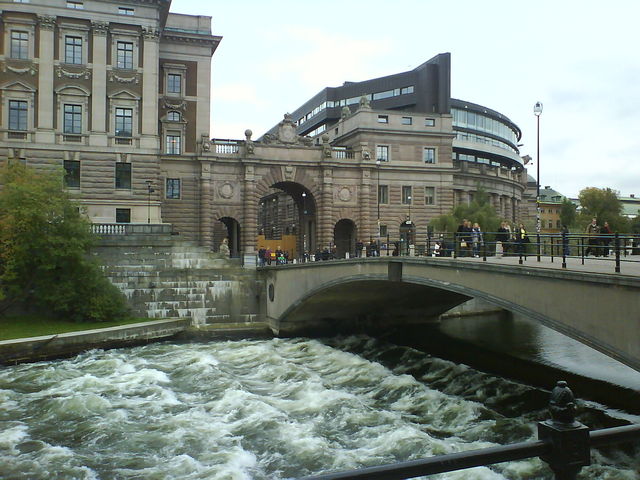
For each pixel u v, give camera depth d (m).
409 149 71.38
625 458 18.25
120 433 21.12
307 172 66.44
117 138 56.94
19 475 17.48
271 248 72.88
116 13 56.84
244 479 17.17
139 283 44.53
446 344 40.88
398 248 38.88
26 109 54.47
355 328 46.88
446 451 19.08
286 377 30.30
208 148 62.69
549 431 4.03
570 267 19.62
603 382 29.17
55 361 34.12
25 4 53.81
